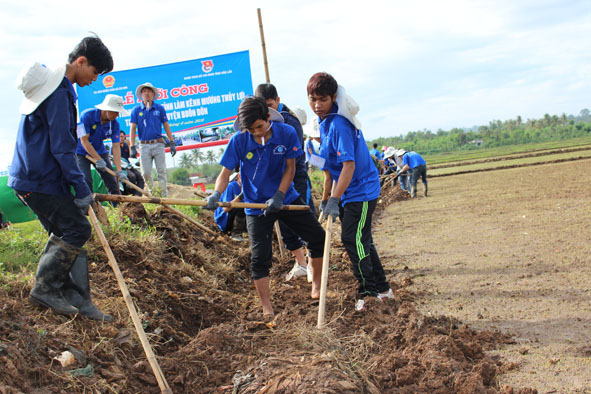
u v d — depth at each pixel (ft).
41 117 11.94
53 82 11.84
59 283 12.61
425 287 19.35
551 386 11.27
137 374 11.37
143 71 40.50
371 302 15.81
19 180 12.31
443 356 12.21
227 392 11.14
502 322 15.21
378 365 12.03
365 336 13.55
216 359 12.35
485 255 23.63
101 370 11.12
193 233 23.86
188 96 40.78
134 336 12.98
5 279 13.53
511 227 30.48
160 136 32.45
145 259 18.04
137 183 31.40
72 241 12.62
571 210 35.14
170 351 13.30
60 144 11.80
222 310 16.75
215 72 40.55
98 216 12.91
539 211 36.17
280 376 11.02
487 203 44.47
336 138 15.37
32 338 10.92
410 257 24.81
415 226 35.06
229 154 15.14
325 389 10.23
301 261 20.75
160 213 23.34
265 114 14.39
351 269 22.35
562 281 18.52
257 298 18.52
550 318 15.16
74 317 12.37
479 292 18.15
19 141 12.30
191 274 19.20
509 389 11.05
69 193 12.67
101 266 16.52
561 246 23.91
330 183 17.22
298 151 15.35
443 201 50.06
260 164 15.24
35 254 16.74
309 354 12.37
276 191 15.51
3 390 8.98
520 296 17.31
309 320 14.82
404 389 11.17
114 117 23.63
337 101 15.44
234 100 40.78
